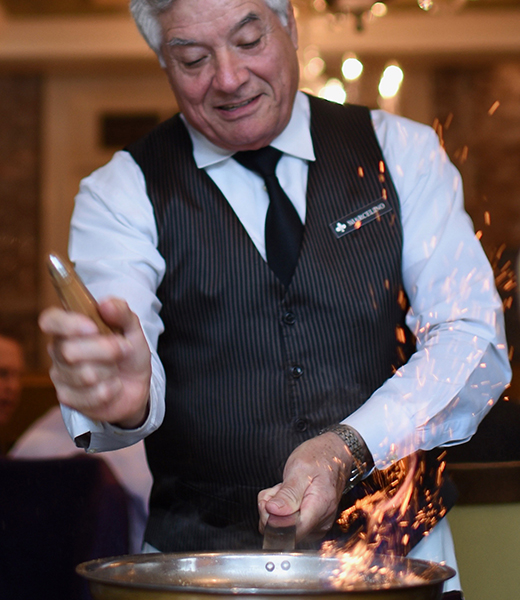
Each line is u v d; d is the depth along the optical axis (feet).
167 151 4.56
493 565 4.92
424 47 18.26
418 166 4.45
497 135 19.94
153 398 3.21
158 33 4.05
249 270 4.22
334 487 3.16
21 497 5.73
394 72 12.11
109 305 2.55
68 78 20.33
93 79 20.33
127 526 5.86
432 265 4.25
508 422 5.50
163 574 2.49
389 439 3.55
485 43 18.30
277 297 4.19
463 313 4.07
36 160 20.35
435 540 4.17
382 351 4.25
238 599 1.98
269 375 4.16
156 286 4.32
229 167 4.43
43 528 5.74
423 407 3.67
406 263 4.35
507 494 4.88
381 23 18.13
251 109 4.00
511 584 4.92
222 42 3.81
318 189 4.41
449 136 19.99
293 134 4.48
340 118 4.72
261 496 3.04
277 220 4.29
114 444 3.23
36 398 10.27
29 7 17.90
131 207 4.34
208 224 4.33
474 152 19.99
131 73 20.18
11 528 5.73
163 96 20.34
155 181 4.43
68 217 20.38
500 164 19.95
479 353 3.89
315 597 1.97
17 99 20.31
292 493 2.99
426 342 4.05
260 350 4.17
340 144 4.57
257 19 3.81
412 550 4.13
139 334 2.68
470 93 19.97
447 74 19.95
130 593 2.05
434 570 2.35
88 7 17.94
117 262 4.12
